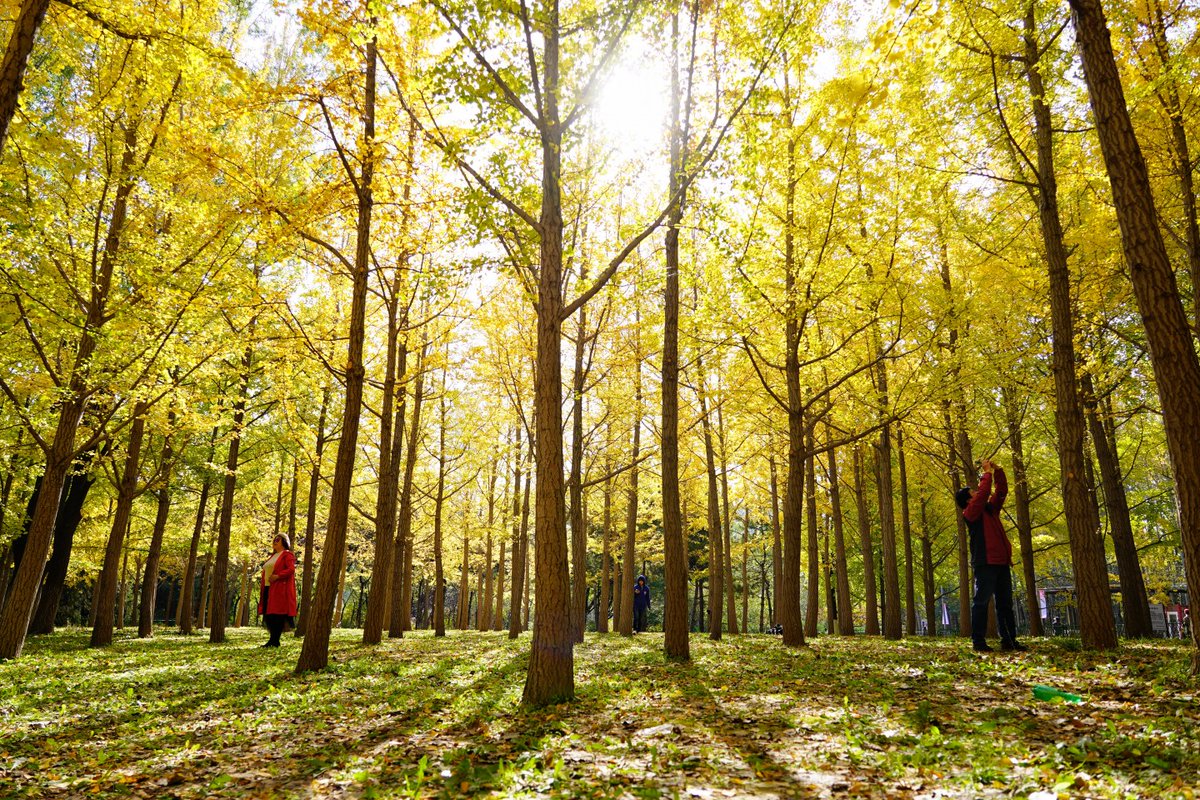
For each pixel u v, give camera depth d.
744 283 7.82
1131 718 4.02
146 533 23.61
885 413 10.80
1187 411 4.84
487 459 18.16
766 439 17.94
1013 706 4.69
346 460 8.44
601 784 3.17
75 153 9.16
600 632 20.66
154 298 9.59
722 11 7.31
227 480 14.27
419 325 12.29
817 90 9.82
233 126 10.47
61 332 9.92
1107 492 13.06
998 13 7.42
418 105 8.78
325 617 8.17
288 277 13.92
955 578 27.69
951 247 12.31
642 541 27.17
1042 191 8.11
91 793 3.59
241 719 5.35
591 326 14.35
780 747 3.84
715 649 10.98
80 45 9.07
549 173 6.08
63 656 10.03
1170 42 8.47
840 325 10.69
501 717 5.08
